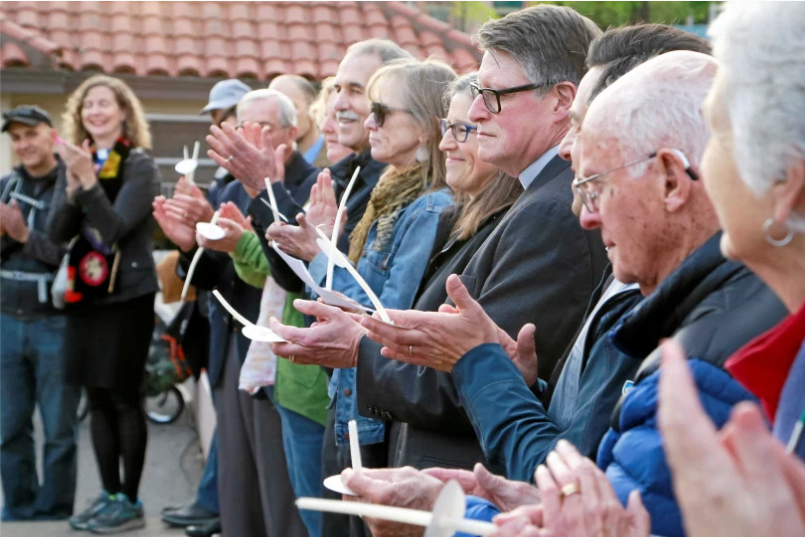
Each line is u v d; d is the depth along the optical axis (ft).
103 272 16.47
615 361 5.71
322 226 10.85
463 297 6.76
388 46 12.38
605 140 5.32
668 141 5.16
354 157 12.36
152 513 18.48
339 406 9.87
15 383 18.10
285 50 36.96
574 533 4.35
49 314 17.90
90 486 20.21
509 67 8.25
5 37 33.09
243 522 14.53
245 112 14.17
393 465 9.39
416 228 9.59
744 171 3.92
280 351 8.27
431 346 6.83
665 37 6.82
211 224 12.07
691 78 5.23
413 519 4.28
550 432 6.22
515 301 7.48
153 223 16.99
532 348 7.02
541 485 4.48
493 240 7.93
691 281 4.78
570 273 7.49
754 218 4.02
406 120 10.44
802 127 3.77
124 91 16.94
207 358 17.17
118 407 17.24
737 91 3.91
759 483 2.97
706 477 3.02
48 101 33.99
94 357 16.62
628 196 5.26
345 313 8.31
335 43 37.45
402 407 7.85
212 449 17.56
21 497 18.20
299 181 13.89
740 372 4.09
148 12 37.42
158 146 35.24
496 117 8.30
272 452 13.35
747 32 3.88
